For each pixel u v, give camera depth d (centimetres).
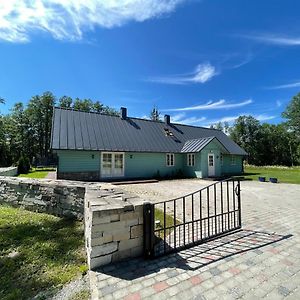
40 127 4434
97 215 311
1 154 3562
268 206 759
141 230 350
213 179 1780
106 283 271
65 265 323
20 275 295
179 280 279
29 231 462
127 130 1875
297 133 4438
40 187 630
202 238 422
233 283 273
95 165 1559
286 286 267
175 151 1920
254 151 4700
